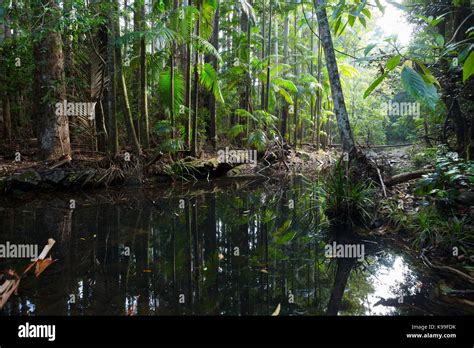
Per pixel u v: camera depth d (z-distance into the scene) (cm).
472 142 512
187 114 858
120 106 912
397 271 287
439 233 326
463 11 478
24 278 267
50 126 646
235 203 579
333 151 1502
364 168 475
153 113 1011
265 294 246
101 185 662
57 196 585
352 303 232
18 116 1076
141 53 731
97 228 410
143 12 743
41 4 471
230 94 1235
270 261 313
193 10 714
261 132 988
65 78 670
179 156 825
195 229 418
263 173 954
